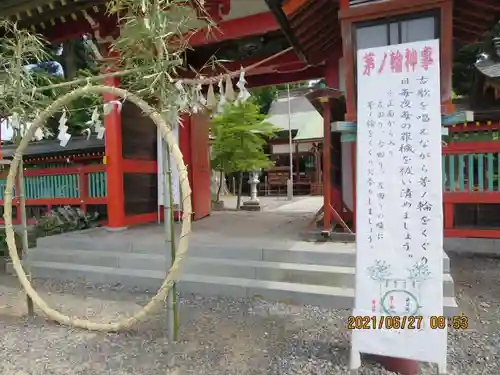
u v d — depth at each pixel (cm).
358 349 243
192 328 334
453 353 278
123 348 302
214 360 278
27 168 895
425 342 228
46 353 300
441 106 239
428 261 227
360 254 241
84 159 830
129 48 297
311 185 1914
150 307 296
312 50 481
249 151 1105
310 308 371
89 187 785
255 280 421
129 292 443
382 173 236
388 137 235
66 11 546
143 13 281
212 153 1125
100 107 426
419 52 229
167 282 291
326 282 398
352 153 493
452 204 552
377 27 252
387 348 237
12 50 407
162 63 282
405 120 231
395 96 233
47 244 569
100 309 392
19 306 412
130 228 660
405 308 232
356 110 261
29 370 275
